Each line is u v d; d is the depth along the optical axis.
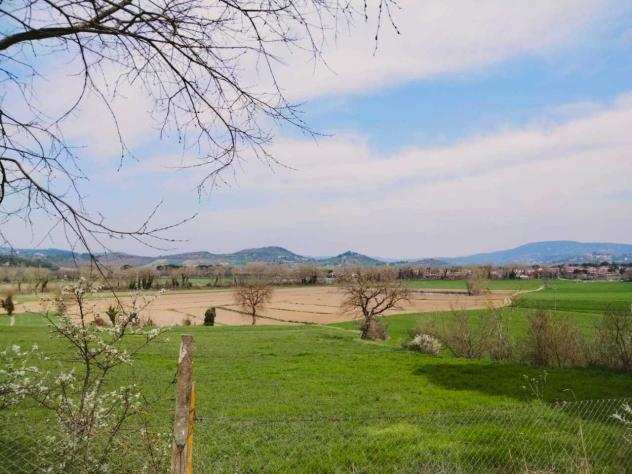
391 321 65.06
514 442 12.71
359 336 48.19
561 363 27.27
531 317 29.03
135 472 6.02
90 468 5.58
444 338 35.16
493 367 27.08
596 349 26.78
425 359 30.50
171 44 3.48
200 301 103.25
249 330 52.25
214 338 42.28
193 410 4.76
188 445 4.64
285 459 11.59
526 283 142.88
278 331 51.03
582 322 33.28
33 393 5.93
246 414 16.77
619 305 27.44
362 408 17.89
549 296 85.25
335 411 17.31
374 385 22.41
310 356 31.75
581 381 23.02
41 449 6.27
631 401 17.70
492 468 10.95
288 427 14.22
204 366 27.58
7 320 46.69
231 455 11.66
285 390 21.25
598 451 11.86
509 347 30.77
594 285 134.25
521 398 19.70
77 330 5.75
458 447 12.41
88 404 5.95
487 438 13.20
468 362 29.08
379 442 12.92
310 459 11.63
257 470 10.86
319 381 23.31
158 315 78.75
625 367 25.34
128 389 6.34
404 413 16.91
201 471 10.46
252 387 21.91
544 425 14.41
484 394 20.55
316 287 146.88
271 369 26.59
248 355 32.00
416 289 126.75
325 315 84.12
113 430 5.83
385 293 48.22
